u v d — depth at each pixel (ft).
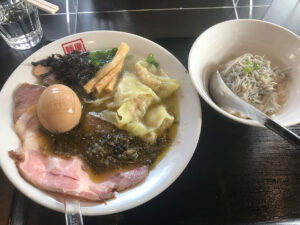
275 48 0.85
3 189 0.73
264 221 0.70
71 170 0.74
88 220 0.69
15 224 0.68
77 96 0.86
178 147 0.78
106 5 1.13
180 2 1.15
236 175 0.77
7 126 0.78
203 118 0.86
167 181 0.70
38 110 0.77
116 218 0.69
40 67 0.90
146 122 0.86
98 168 0.77
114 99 0.90
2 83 0.92
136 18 1.10
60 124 0.77
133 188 0.71
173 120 0.84
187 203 0.72
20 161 0.71
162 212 0.70
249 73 0.82
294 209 0.72
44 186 0.68
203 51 0.83
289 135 0.64
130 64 0.96
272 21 1.11
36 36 1.02
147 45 0.95
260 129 0.84
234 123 0.84
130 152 0.78
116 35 0.96
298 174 0.77
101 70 0.90
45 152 0.77
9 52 1.00
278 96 0.81
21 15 0.96
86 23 1.08
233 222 0.69
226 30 0.84
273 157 0.80
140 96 0.87
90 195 0.67
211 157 0.79
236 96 0.78
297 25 1.10
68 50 0.95
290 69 0.82
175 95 0.89
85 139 0.81
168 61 0.93
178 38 1.04
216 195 0.73
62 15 1.10
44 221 0.69
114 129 0.84
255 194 0.74
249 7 1.15
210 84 0.85
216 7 1.15
